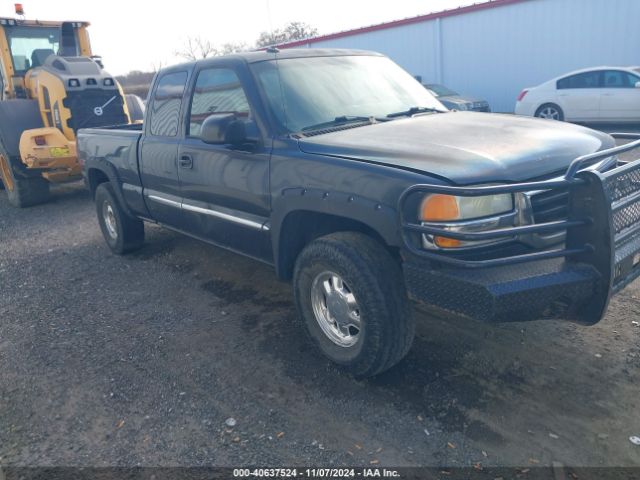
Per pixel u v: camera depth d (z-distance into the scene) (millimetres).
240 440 3082
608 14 14875
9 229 8133
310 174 3520
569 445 2840
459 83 18406
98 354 4168
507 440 2908
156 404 3477
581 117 13562
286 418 3238
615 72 13109
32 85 9648
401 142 3467
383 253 3258
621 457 2736
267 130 3902
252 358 3924
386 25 19531
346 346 3551
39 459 3051
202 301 4988
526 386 3342
